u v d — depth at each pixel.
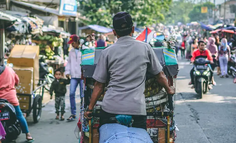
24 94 7.46
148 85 4.27
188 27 80.75
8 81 6.27
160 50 4.63
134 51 3.60
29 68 7.46
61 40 16.66
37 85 8.46
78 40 8.29
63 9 16.47
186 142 6.47
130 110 3.49
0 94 6.20
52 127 7.74
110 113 3.56
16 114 6.45
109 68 3.65
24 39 14.19
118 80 3.56
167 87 3.84
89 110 3.77
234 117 8.32
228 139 6.64
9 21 11.29
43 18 17.98
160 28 58.22
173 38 4.61
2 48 11.76
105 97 3.62
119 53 3.60
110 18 30.06
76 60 8.26
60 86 8.38
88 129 4.19
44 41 16.38
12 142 6.57
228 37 23.69
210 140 6.59
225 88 12.71
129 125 3.62
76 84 8.30
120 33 3.71
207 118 8.23
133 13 31.28
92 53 4.59
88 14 30.09
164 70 4.47
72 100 8.30
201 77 10.84
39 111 8.45
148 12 34.16
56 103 8.45
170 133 4.27
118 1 30.53
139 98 3.53
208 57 10.93
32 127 7.74
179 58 28.11
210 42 15.09
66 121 8.30
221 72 15.84
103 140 3.38
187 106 9.64
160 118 4.27
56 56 15.96
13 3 16.20
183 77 15.95
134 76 3.55
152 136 4.25
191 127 7.46
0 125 5.79
